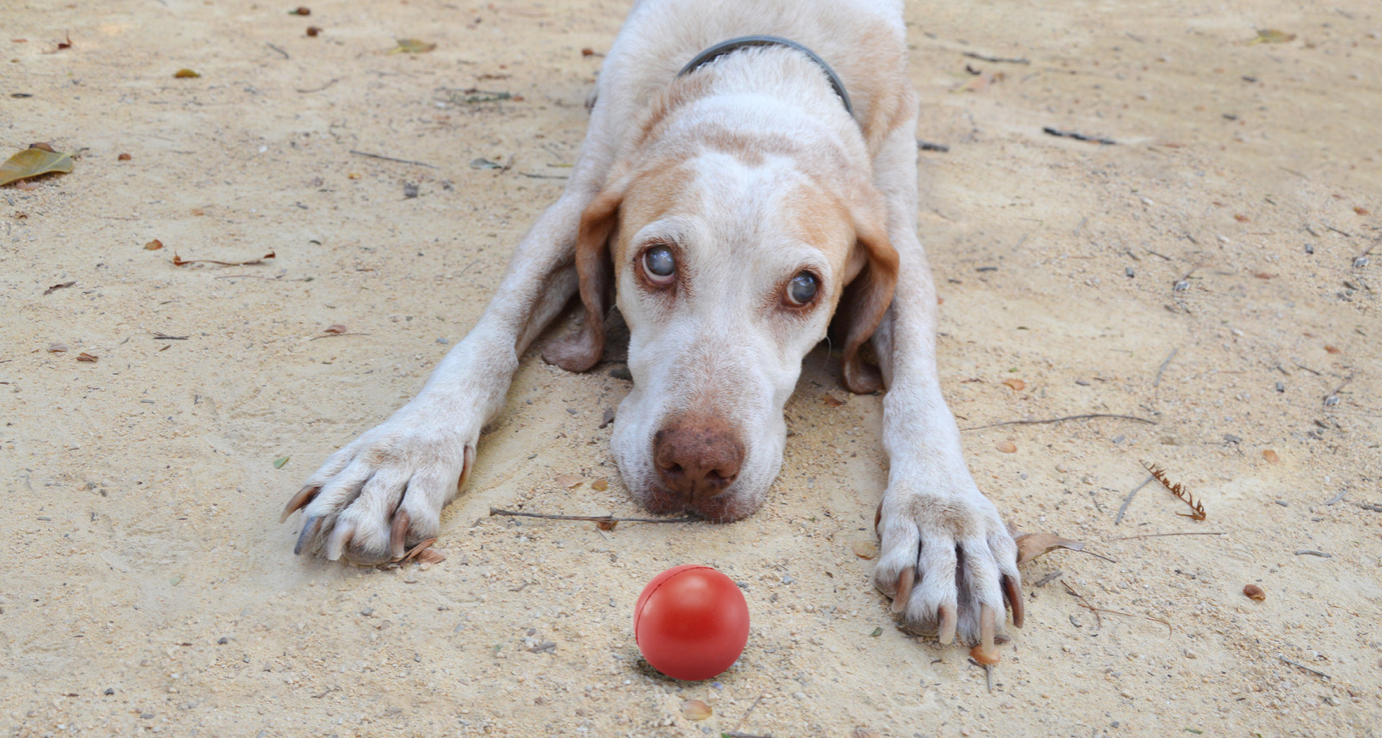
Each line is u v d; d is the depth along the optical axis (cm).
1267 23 399
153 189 185
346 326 166
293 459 152
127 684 138
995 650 143
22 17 260
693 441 147
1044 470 158
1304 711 142
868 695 140
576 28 316
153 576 144
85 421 154
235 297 169
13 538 145
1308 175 235
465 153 204
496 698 138
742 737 136
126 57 239
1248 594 149
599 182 174
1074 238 195
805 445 159
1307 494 159
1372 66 347
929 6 390
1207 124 271
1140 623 146
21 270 170
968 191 211
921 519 147
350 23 293
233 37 265
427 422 151
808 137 162
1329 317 183
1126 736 139
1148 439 163
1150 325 179
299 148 198
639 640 138
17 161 184
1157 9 409
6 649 139
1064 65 325
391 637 141
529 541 148
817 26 174
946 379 168
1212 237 198
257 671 139
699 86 168
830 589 146
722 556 148
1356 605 149
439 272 176
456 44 283
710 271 152
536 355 166
